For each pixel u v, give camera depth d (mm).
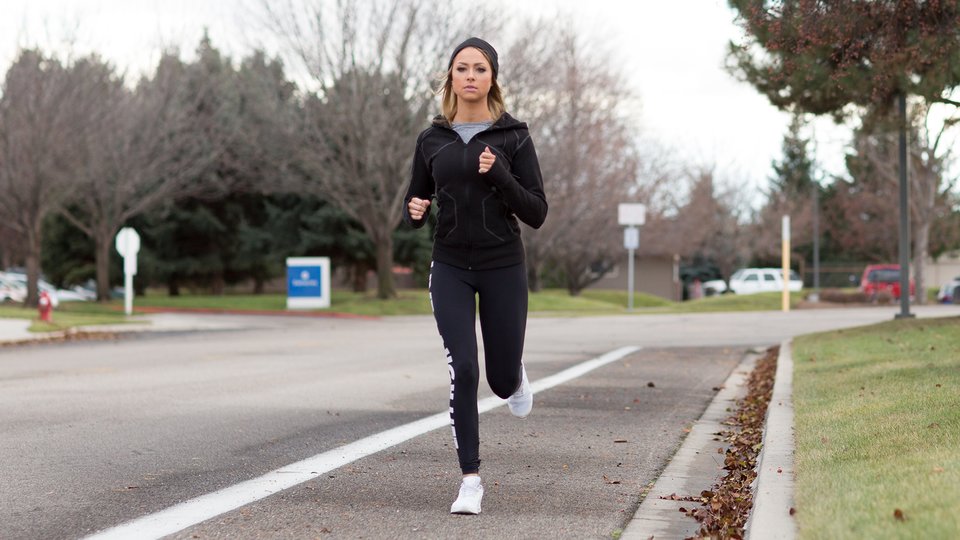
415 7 31672
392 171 34062
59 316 26391
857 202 58562
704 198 55375
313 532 4816
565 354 15852
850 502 4207
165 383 11578
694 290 56531
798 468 5266
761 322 25266
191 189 39469
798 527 4129
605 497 5660
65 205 42125
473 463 5250
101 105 31969
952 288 38594
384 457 6848
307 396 10344
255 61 34812
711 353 15984
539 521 5074
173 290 48469
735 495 5543
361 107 32750
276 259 45031
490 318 5406
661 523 5043
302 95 33594
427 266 45500
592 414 9078
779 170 80312
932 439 5426
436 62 31969
